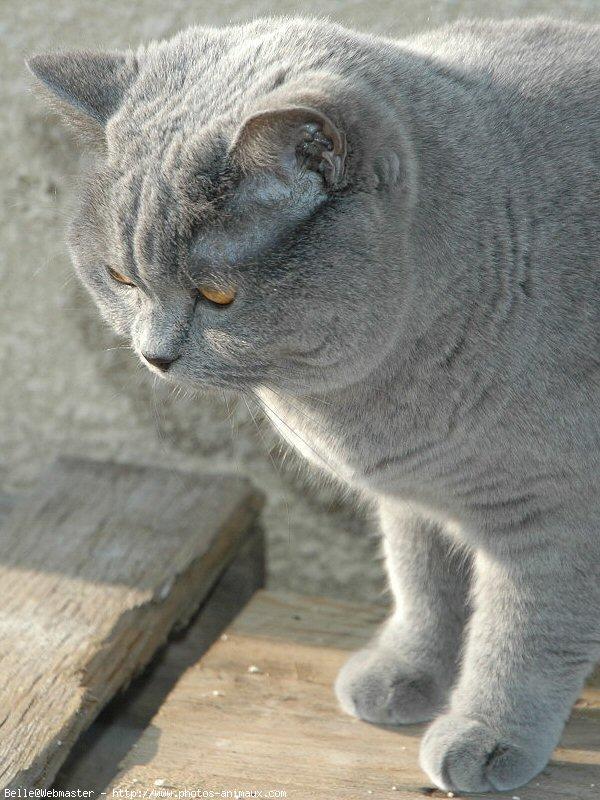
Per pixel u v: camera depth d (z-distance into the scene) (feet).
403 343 2.30
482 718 2.45
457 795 2.42
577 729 2.56
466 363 2.30
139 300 2.30
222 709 2.60
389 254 2.21
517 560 2.40
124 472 3.06
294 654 2.74
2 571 2.78
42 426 3.31
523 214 2.29
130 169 2.24
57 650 2.59
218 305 2.23
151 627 2.71
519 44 2.45
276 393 2.38
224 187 2.16
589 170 2.31
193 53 2.33
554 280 2.29
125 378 3.22
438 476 2.39
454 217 2.26
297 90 2.09
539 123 2.32
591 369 2.30
